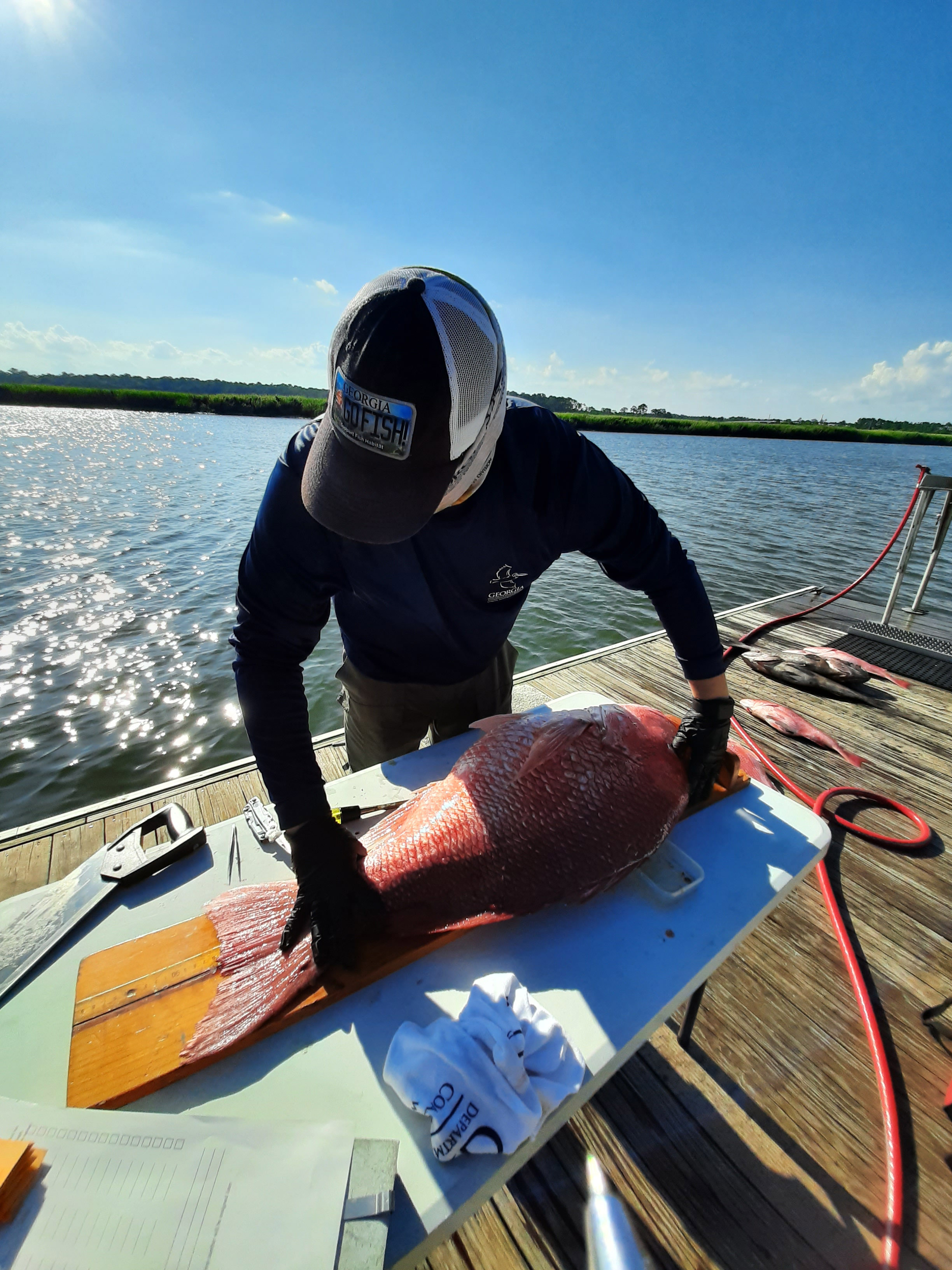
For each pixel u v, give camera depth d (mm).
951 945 2242
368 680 1936
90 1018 1146
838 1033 1925
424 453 1010
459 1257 1453
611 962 1285
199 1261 736
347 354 994
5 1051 1104
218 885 1465
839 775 3248
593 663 4516
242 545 9992
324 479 1052
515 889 1376
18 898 1421
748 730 3654
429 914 1315
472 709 2062
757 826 1688
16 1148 820
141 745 4902
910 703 4031
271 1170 837
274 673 1321
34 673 5879
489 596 1581
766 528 13430
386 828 1539
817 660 4383
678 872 1492
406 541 1361
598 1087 1081
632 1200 1532
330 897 1246
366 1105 1019
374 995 1210
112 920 1376
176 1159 846
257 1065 1086
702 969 1287
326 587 1374
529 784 1454
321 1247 753
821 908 2383
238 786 3004
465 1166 927
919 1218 1490
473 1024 1046
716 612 7844
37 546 9633
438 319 961
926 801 3043
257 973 1215
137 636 6621
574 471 1417
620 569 1561
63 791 4418
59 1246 745
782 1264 1418
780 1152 1625
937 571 10094
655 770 1564
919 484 5047
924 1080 1799
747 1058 1848
